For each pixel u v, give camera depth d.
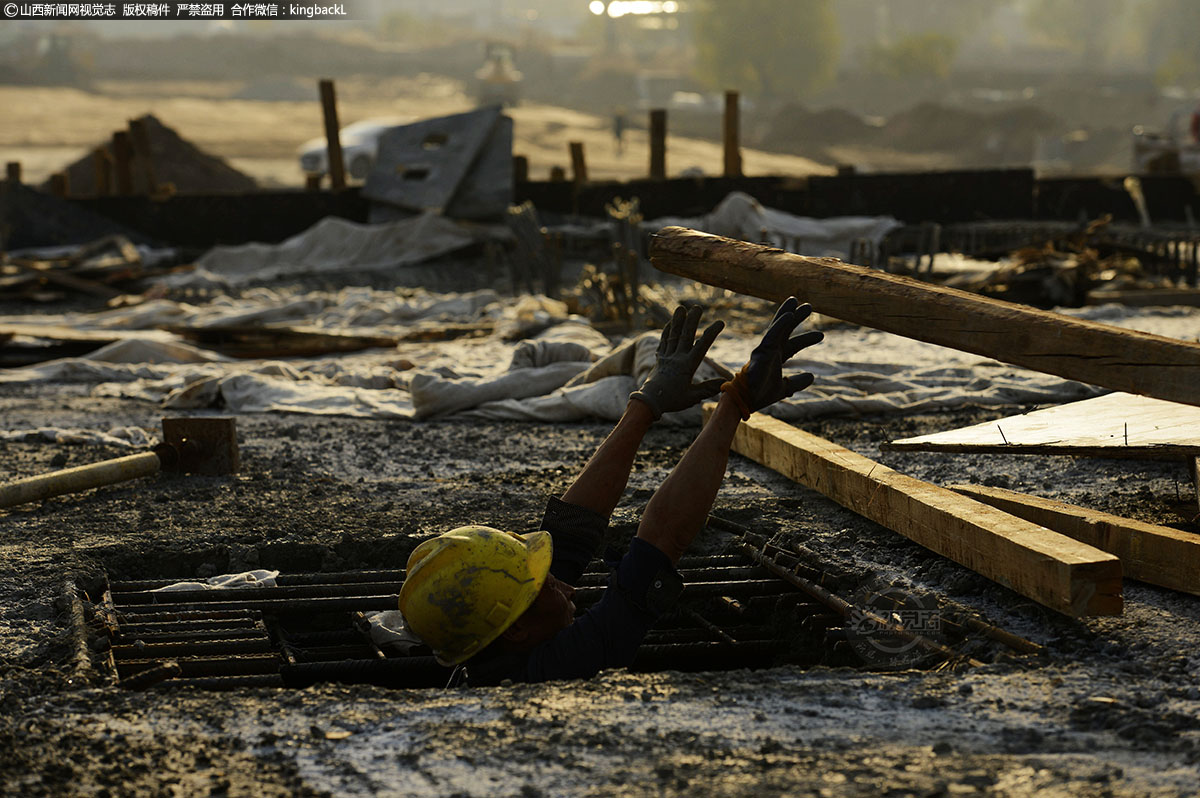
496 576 5.07
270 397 14.33
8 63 166.12
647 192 35.75
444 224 31.75
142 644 6.02
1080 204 38.78
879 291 6.04
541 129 114.31
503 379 13.58
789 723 4.58
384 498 9.27
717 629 6.88
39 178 65.19
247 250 31.23
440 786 4.04
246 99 146.88
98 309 26.14
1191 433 7.57
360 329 21.78
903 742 4.36
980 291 23.47
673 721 4.59
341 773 4.18
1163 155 41.62
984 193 37.56
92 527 8.40
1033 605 6.08
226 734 4.59
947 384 13.85
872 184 36.75
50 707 4.95
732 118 38.16
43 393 15.77
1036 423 8.55
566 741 4.37
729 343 18.39
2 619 6.36
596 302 22.02
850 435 11.50
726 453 5.31
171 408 14.42
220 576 7.44
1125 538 6.52
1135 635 5.68
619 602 5.25
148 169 35.28
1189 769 4.02
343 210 34.22
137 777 4.20
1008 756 4.18
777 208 36.50
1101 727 4.53
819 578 7.00
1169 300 22.17
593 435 12.18
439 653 5.10
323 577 7.36
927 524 7.11
